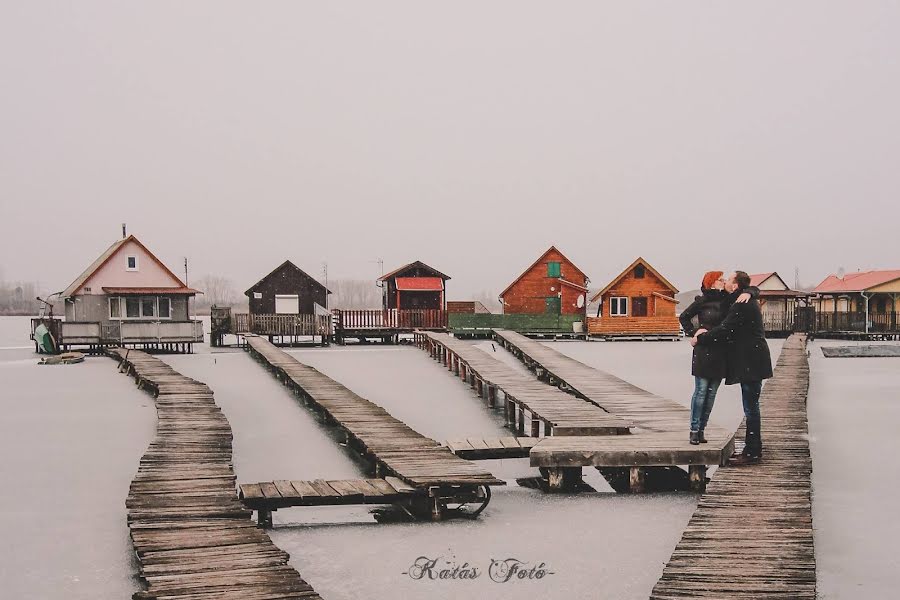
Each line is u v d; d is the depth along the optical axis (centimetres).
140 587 862
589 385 2169
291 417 1972
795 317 5031
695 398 1237
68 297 4006
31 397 2297
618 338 4681
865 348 3697
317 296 4719
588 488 1306
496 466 1519
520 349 3325
